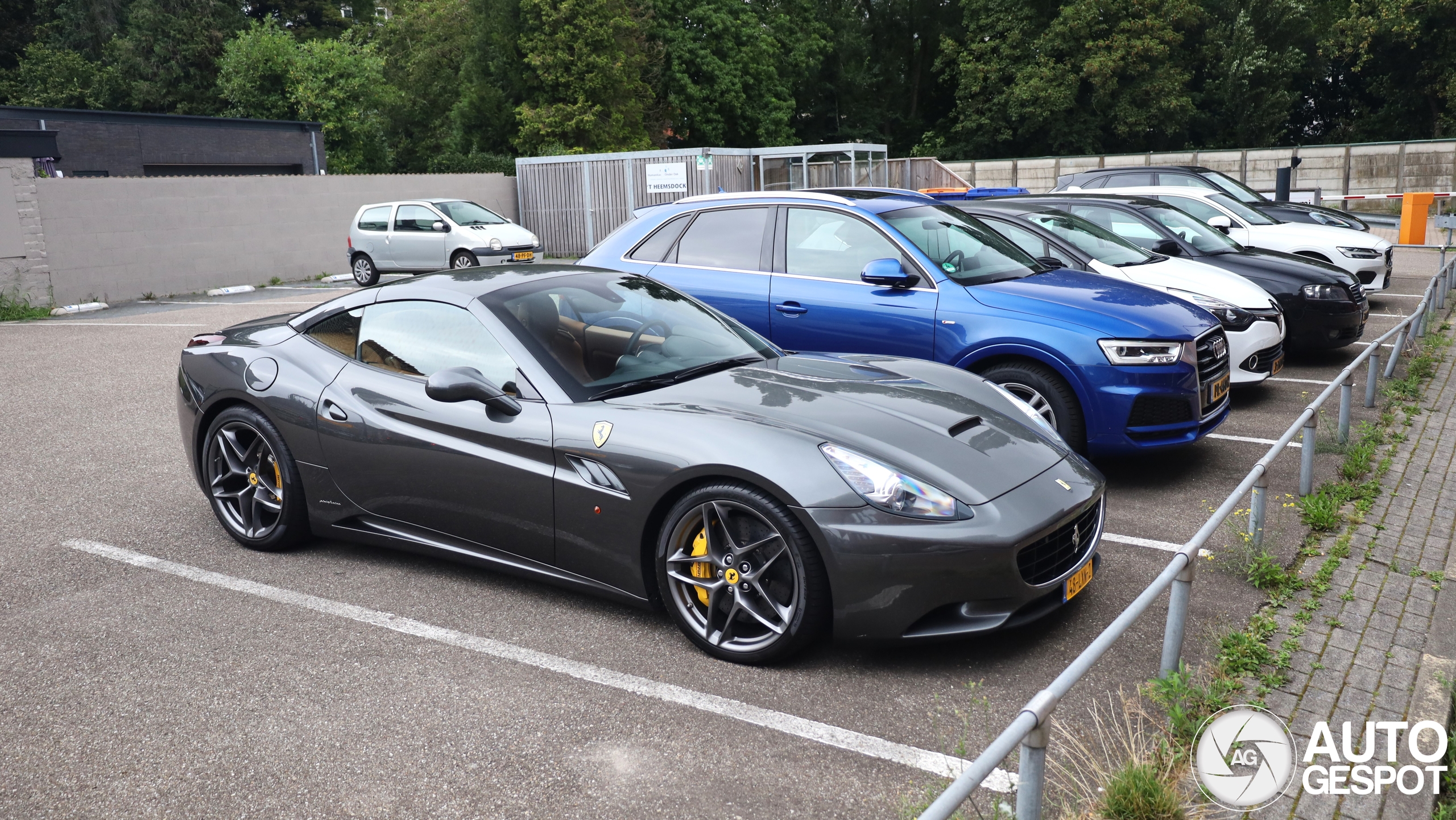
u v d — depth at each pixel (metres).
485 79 35.59
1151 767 2.53
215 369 4.59
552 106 33.84
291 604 3.94
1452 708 3.03
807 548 3.15
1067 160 30.03
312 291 18.08
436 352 4.07
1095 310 5.25
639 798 2.61
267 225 19.58
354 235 18.98
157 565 4.40
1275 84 39.34
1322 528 4.54
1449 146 25.73
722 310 6.05
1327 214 13.49
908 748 2.82
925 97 50.41
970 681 3.20
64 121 21.86
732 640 3.37
